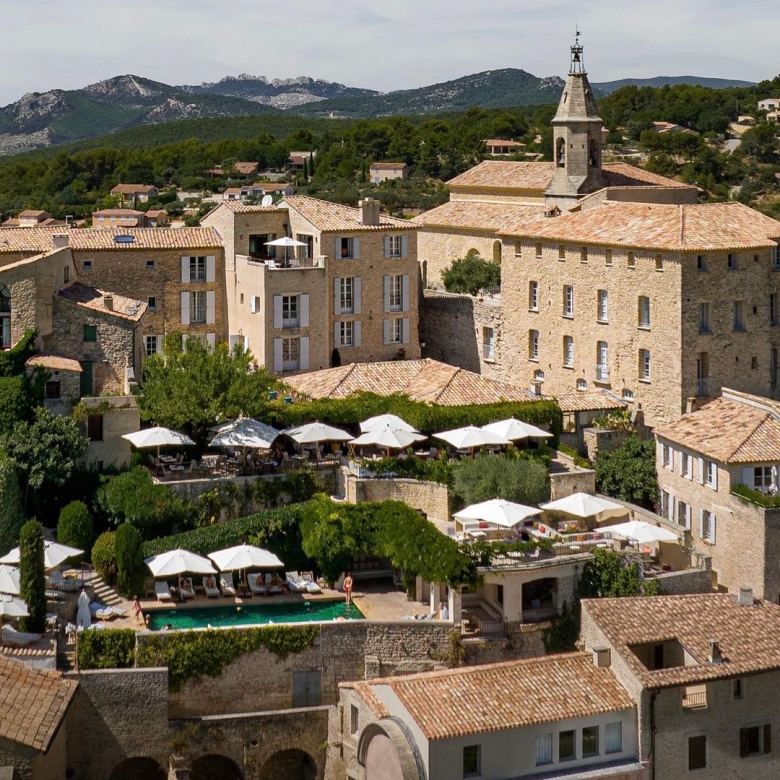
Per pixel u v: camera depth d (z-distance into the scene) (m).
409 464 92.38
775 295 105.94
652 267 103.69
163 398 95.25
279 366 115.62
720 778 69.50
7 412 93.00
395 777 65.62
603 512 90.56
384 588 85.69
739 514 86.94
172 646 74.81
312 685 76.69
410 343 122.38
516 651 79.19
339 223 118.62
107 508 90.00
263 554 82.94
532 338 116.69
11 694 66.62
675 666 71.50
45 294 98.62
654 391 104.50
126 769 74.69
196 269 119.06
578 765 67.19
